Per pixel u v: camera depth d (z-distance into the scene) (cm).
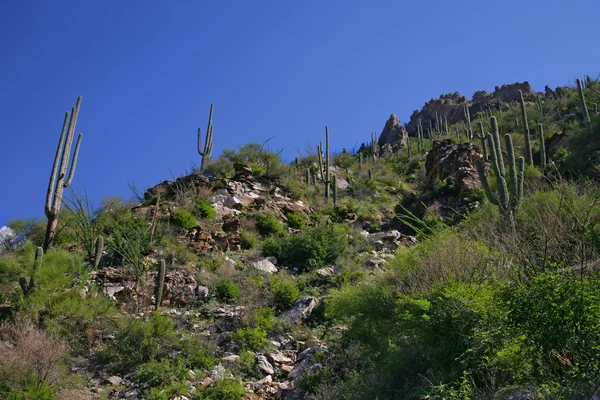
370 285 1091
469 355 709
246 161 3206
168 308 1681
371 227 2842
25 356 1180
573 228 884
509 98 7744
